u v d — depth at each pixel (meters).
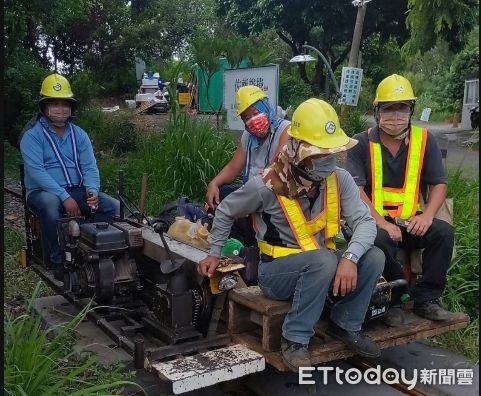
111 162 10.37
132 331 3.71
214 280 3.29
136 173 8.89
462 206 6.08
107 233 3.85
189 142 8.46
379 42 25.86
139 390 3.56
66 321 4.46
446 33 18.53
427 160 3.86
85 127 14.75
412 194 3.83
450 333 4.29
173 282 3.33
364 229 3.13
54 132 4.91
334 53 28.28
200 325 3.44
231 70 9.41
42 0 11.91
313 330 3.07
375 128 3.95
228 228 3.22
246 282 3.61
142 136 13.14
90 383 3.32
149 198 8.02
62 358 3.77
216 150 8.45
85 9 20.02
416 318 3.65
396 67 29.53
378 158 3.86
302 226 3.08
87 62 29.94
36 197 4.68
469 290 4.63
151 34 30.55
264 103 4.14
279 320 3.17
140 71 30.81
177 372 2.95
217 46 12.71
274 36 30.86
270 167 3.16
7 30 11.78
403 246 3.88
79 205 4.94
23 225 7.54
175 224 4.08
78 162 4.97
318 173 3.00
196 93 15.50
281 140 4.14
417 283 3.72
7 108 13.86
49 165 4.88
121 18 29.67
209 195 4.55
